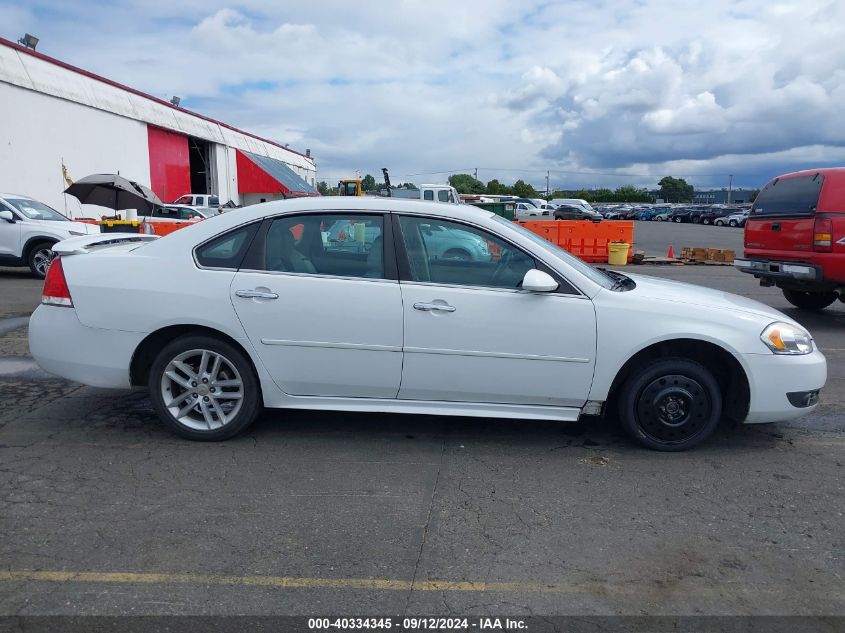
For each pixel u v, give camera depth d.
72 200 21.48
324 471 4.26
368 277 4.47
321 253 4.54
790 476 4.31
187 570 3.15
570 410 4.55
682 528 3.62
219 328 4.48
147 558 3.24
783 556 3.36
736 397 4.64
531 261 4.49
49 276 4.68
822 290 9.50
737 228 49.81
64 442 4.66
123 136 25.00
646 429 4.61
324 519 3.65
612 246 18.28
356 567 3.20
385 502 3.86
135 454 4.47
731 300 4.87
